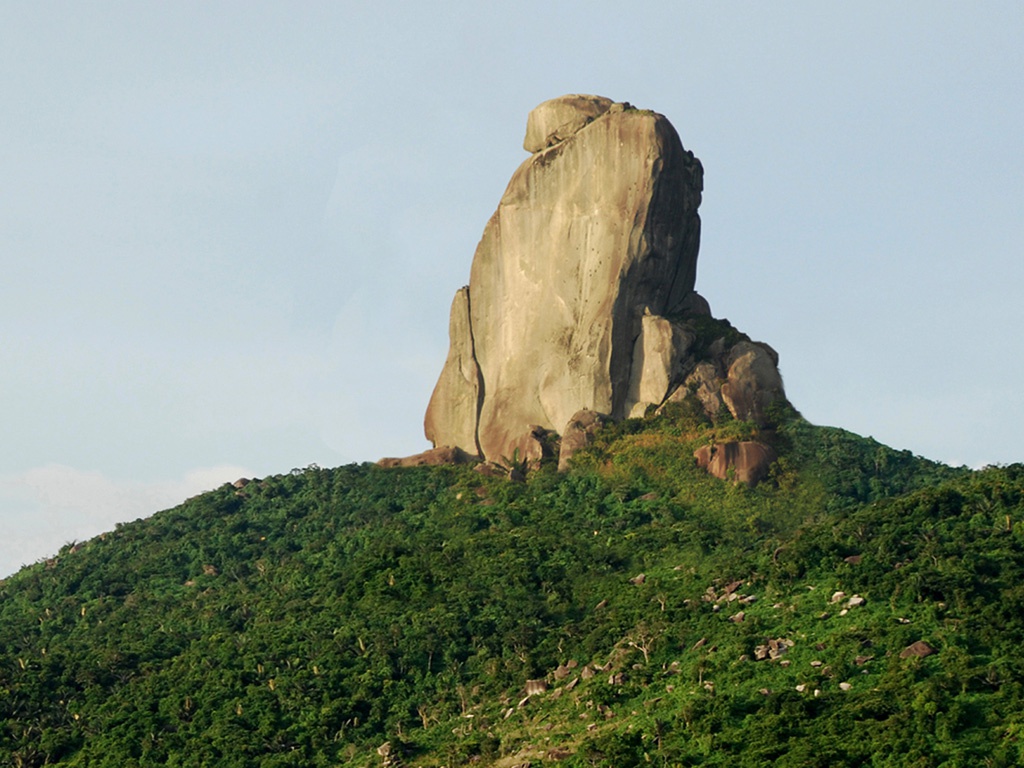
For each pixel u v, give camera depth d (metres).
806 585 178.12
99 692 186.38
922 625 162.25
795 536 193.50
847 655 159.12
